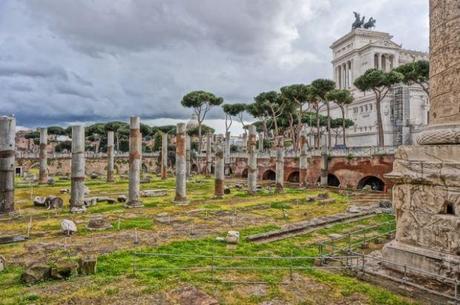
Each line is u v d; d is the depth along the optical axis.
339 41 109.75
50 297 10.87
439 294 10.46
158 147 100.88
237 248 16.84
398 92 77.50
